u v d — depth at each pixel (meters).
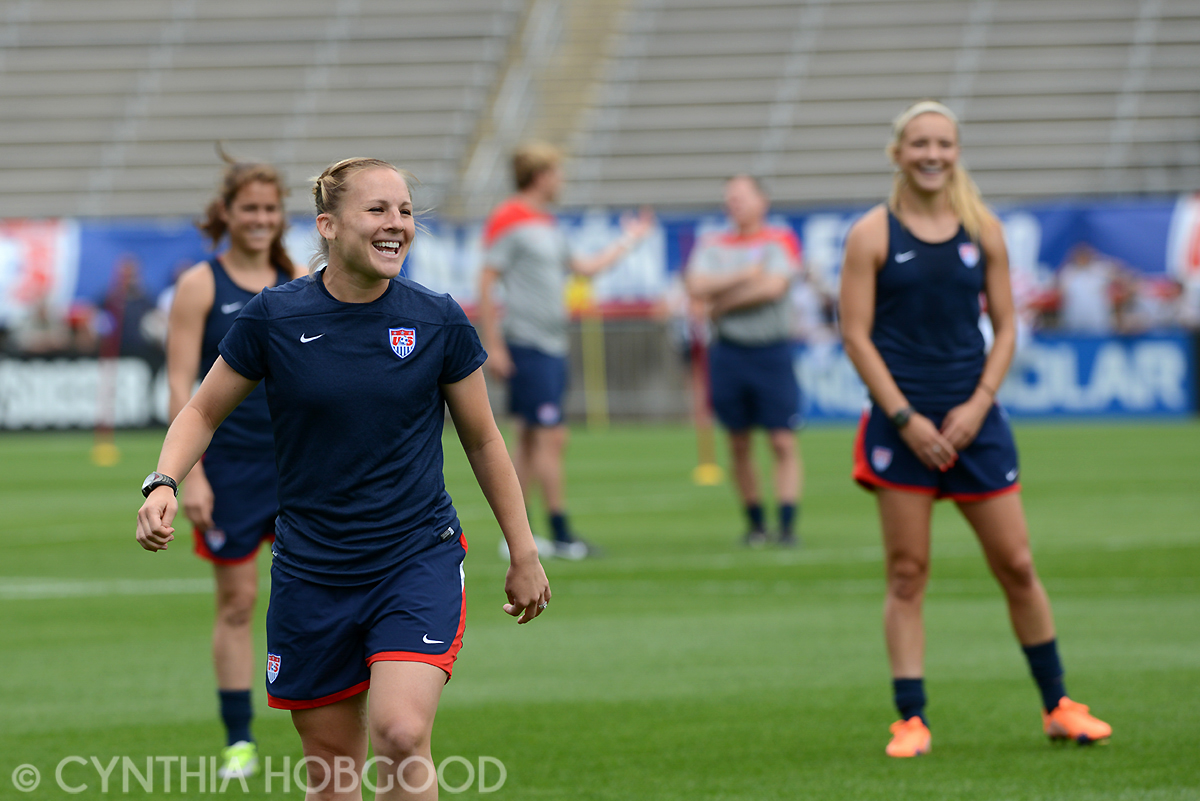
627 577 34.34
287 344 13.15
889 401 18.64
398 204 13.02
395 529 13.17
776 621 28.61
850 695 22.09
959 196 18.98
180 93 113.44
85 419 85.81
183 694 22.95
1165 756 17.95
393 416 13.16
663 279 86.62
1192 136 100.44
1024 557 18.84
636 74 111.31
